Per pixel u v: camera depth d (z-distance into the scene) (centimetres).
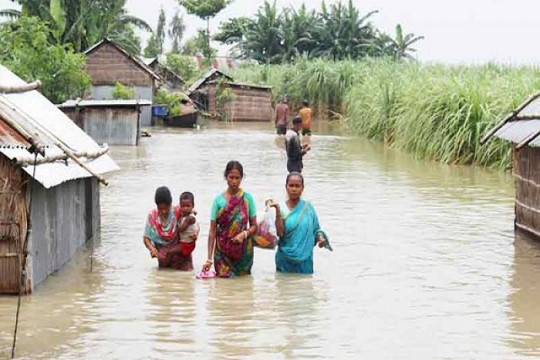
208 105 4981
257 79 5494
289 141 1816
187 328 730
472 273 966
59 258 977
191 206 978
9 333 715
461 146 2222
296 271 964
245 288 888
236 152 2589
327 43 6738
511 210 1438
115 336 705
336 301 832
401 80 3108
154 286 893
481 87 2314
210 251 943
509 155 2036
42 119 1049
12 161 784
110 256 1050
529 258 1050
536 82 2191
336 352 664
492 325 748
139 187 1680
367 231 1230
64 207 1002
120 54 4262
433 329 733
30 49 3303
